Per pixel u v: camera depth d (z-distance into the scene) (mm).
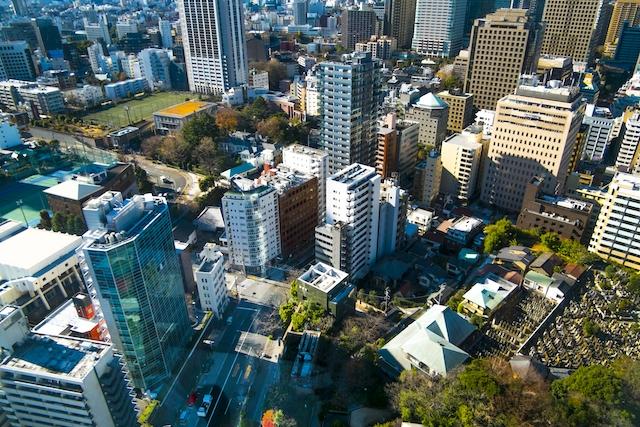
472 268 187625
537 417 99938
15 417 105500
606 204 177500
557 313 159375
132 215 126875
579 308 161875
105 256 112375
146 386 136250
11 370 98438
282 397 133750
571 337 150500
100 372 100750
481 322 150625
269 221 183250
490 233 196500
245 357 151125
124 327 125188
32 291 161000
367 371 124062
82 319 135500
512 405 100875
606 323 156375
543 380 115625
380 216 186875
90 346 104500
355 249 176500
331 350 141750
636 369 112875
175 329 143250
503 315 159000
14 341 103500
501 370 114062
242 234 181125
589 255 181000
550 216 199875
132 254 116500
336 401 124062
